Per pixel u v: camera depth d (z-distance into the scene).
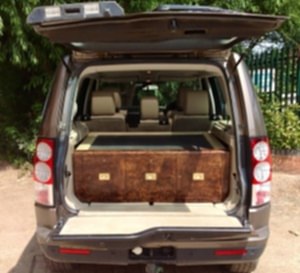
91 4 2.52
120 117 3.86
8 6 5.39
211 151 2.93
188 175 2.95
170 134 3.74
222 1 6.34
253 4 6.75
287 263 3.43
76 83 2.74
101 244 2.41
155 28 2.21
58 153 2.64
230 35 2.31
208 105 3.85
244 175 2.62
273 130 6.23
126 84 4.85
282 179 5.93
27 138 6.68
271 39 8.31
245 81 2.65
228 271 3.18
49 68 6.56
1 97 7.06
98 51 2.67
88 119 3.93
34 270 3.33
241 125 2.64
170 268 3.26
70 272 3.25
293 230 4.12
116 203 2.96
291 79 6.65
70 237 2.41
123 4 5.86
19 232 4.14
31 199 5.22
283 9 7.05
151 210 2.80
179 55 2.77
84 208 2.81
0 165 6.73
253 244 2.53
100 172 2.94
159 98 5.00
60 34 2.30
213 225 2.49
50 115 2.64
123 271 3.25
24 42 5.69
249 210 2.60
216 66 2.75
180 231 2.41
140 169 2.94
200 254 2.50
